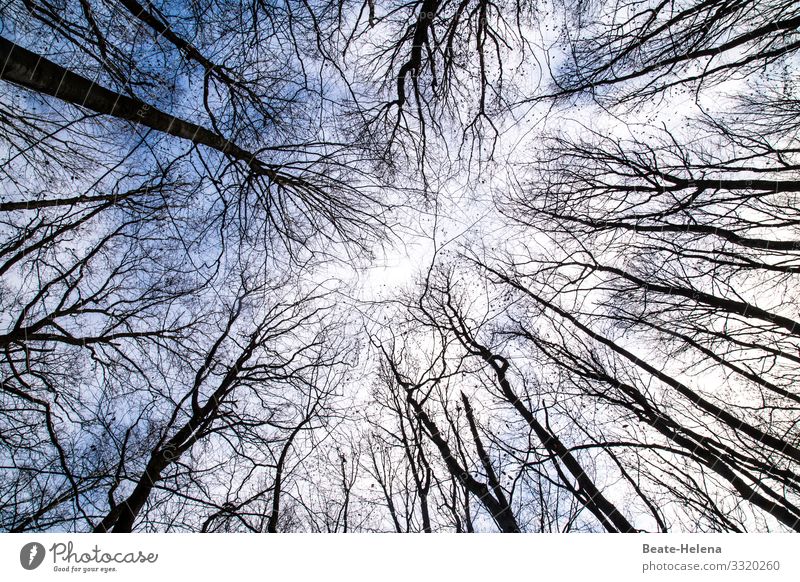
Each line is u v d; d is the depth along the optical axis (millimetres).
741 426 6145
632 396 6641
